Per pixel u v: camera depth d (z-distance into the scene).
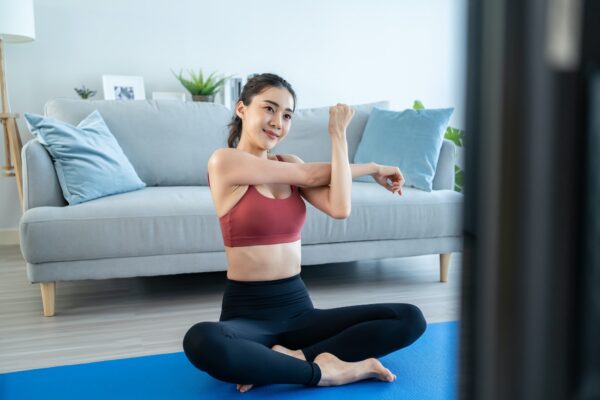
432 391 1.67
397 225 2.83
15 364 1.88
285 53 4.37
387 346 1.76
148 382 1.74
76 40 3.87
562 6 0.18
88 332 2.19
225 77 4.17
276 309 1.74
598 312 0.18
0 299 2.62
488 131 0.20
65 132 2.62
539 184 0.18
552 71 0.18
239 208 1.70
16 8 3.30
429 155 3.08
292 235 1.78
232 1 4.20
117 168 2.76
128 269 2.47
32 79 3.81
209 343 1.53
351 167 1.81
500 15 0.19
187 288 2.85
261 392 1.66
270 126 1.74
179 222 2.51
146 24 4.01
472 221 0.21
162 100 3.35
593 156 0.18
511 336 0.20
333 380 1.69
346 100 4.59
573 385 0.19
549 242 0.19
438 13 4.77
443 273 2.97
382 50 4.64
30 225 2.31
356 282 2.96
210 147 3.30
